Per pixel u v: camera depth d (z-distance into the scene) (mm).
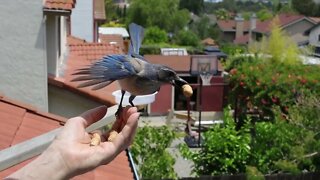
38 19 9336
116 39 29938
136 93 2549
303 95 19344
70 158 2494
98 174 6391
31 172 2445
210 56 28672
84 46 13938
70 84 9688
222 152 12703
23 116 7258
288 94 23062
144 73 2510
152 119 30141
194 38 61281
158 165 11867
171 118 28141
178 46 55625
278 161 13156
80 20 19922
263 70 24828
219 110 31031
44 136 3740
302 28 63406
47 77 9633
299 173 13492
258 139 13328
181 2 105250
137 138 11789
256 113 25656
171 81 2592
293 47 28438
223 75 30969
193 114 30453
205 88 30875
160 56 33219
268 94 23594
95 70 2457
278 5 108062
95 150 2543
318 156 13977
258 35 66312
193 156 13078
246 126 13172
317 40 62031
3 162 3561
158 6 65062
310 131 14234
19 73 9539
